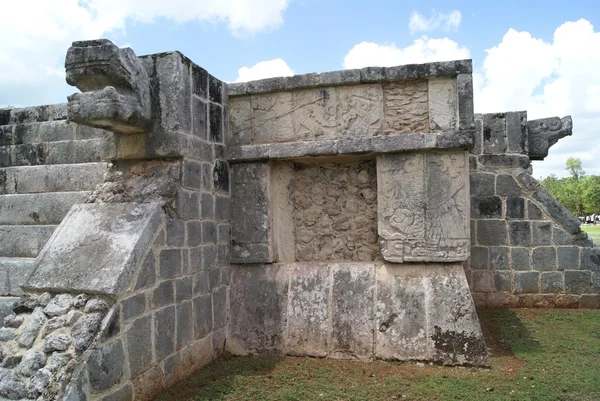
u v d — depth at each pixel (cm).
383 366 381
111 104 320
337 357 404
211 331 406
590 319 520
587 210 3509
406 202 418
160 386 327
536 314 546
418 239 414
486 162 600
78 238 326
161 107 366
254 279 445
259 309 434
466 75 414
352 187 468
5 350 279
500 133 602
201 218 396
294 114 455
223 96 452
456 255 406
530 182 590
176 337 350
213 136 426
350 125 442
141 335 308
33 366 263
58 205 514
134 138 372
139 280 308
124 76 331
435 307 396
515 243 590
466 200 407
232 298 444
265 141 461
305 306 426
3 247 525
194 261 381
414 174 418
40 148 540
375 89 438
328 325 415
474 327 383
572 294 576
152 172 372
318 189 478
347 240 466
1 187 544
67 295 294
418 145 409
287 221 471
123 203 347
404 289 410
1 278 508
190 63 387
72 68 330
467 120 409
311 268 443
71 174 521
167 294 340
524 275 586
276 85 451
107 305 285
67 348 267
